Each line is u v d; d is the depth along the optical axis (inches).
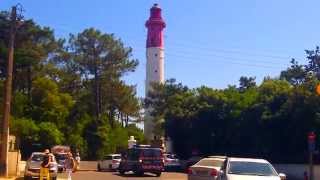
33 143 2647.6
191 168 1104.2
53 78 3457.2
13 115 2689.5
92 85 3737.7
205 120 2456.9
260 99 2161.7
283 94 2047.2
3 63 2484.0
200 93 2613.2
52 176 1401.3
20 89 2935.5
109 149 3427.7
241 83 3073.3
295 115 1895.9
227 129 2310.5
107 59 3754.9
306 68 2187.5
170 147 2760.8
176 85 3715.6
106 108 3855.8
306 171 1705.2
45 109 2903.5
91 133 3383.4
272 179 775.1
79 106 3629.4
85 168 2466.8
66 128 3233.3
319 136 1839.3
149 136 3922.2
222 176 791.1
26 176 1412.4
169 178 1637.6
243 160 818.2
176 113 2677.2
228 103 2369.6
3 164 1405.0
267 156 2122.3
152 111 3779.5
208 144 2472.9
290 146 2005.4
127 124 4141.2
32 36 2888.8
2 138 1414.9
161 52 4082.2
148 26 4121.6
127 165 1769.2
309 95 1868.8
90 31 3713.1
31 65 2755.9
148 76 4082.2
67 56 3663.9
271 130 2036.2
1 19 2566.4
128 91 3863.2
